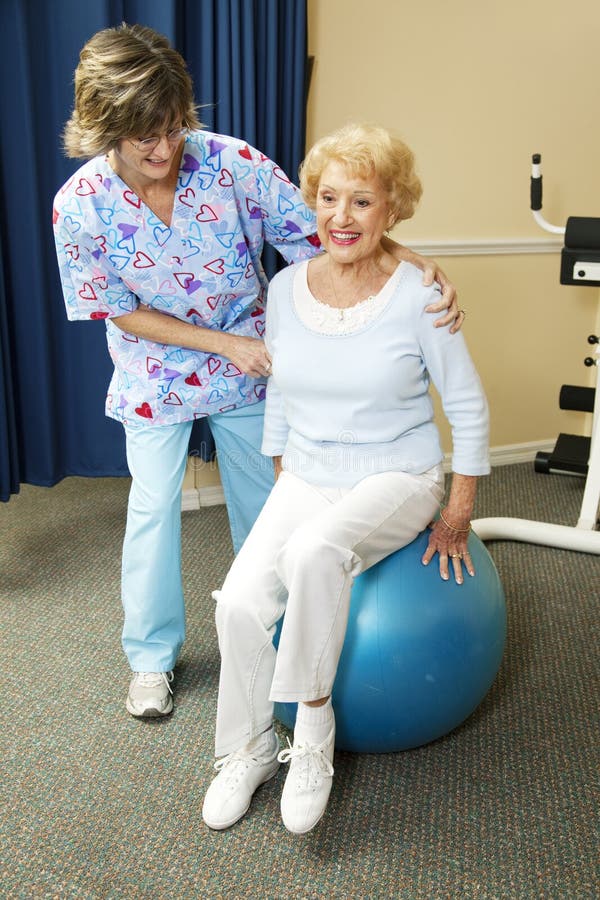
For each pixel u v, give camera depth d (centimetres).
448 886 149
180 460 192
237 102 251
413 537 171
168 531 189
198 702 197
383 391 162
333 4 269
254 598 154
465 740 186
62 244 171
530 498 308
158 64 145
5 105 241
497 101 296
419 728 169
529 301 323
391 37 278
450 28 283
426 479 170
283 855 156
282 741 185
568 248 265
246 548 163
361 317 162
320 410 168
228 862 154
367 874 152
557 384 340
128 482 316
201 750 182
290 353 167
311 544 149
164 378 186
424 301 160
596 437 271
